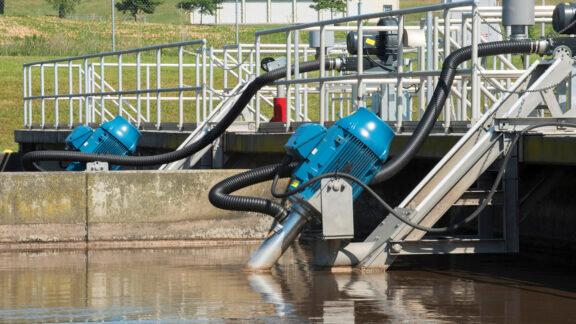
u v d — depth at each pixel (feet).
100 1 558.56
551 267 47.03
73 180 59.06
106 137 72.13
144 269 46.78
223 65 86.02
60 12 416.05
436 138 50.93
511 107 47.01
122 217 59.36
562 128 46.34
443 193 45.39
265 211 45.83
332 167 44.57
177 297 37.50
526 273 44.83
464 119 60.08
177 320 32.42
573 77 51.16
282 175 46.21
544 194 50.21
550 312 33.91
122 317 33.04
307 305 35.45
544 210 54.19
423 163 62.08
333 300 36.60
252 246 58.80
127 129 72.95
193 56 267.18
